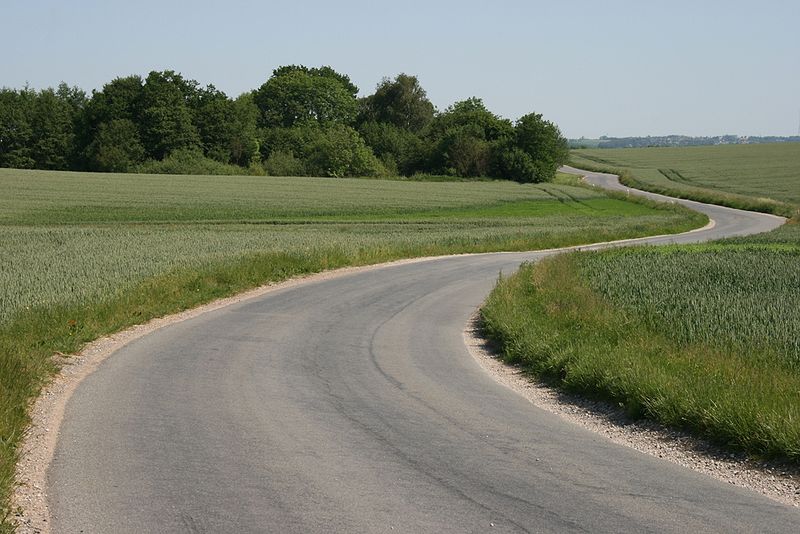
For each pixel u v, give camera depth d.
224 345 14.65
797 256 28.77
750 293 17.95
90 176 85.62
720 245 35.66
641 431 9.27
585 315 15.18
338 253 30.72
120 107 108.38
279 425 9.32
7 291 17.56
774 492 7.09
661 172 129.00
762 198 84.00
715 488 7.20
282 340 15.33
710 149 192.50
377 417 9.79
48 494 6.92
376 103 147.50
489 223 55.09
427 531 6.11
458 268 30.12
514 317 15.84
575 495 6.97
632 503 6.77
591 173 139.38
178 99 111.25
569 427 9.47
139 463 7.81
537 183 107.19
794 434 7.75
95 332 15.02
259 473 7.54
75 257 25.94
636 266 24.81
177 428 9.12
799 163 137.38
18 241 33.22
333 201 67.62
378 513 6.49
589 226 53.81
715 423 8.51
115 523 6.27
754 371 10.07
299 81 144.50
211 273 23.00
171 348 14.22
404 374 12.53
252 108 136.38
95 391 10.90
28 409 9.68
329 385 11.60
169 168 103.31
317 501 6.77
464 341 15.84
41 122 106.81
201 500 6.78
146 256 26.34
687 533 6.09
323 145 112.06
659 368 10.57
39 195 64.31
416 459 8.03
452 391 11.38
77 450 8.23
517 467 7.79
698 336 12.50
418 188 86.56
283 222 51.69
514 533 6.08
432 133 126.06
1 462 7.17
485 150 111.00
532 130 109.56
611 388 10.48
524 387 11.88
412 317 18.73
